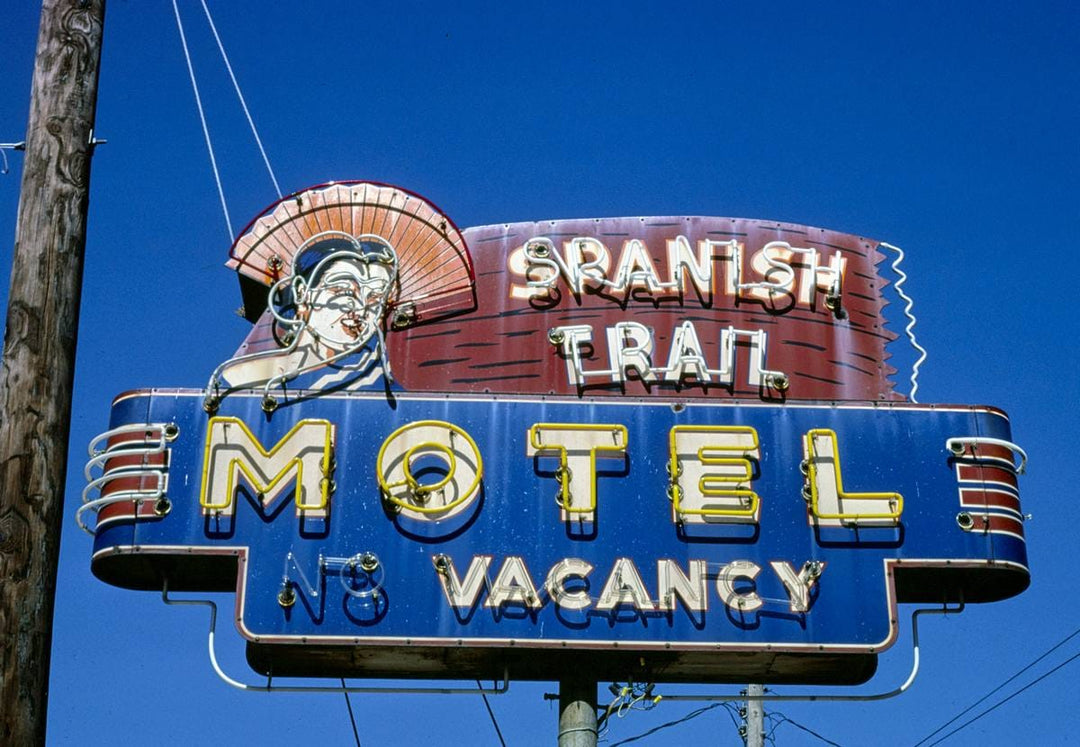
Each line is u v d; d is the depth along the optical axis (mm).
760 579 13992
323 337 14938
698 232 15930
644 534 14125
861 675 14367
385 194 15625
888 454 14547
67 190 10320
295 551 13930
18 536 9211
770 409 14727
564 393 15016
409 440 14453
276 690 13656
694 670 14336
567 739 13844
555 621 13766
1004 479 14523
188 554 13867
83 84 10727
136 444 14297
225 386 14609
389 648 13711
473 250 15727
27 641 8992
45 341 9805
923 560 14102
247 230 15367
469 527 14102
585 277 15586
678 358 15164
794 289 15656
